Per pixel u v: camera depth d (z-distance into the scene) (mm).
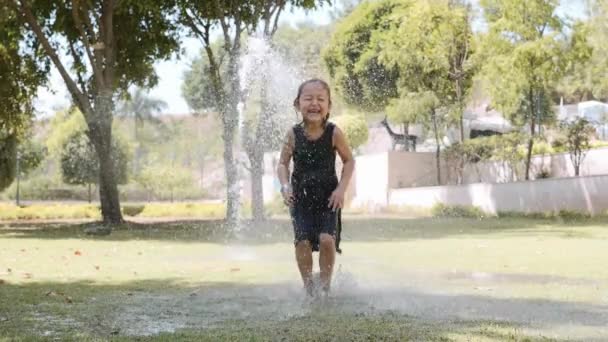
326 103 4203
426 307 3684
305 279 4105
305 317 3357
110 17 16875
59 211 26109
